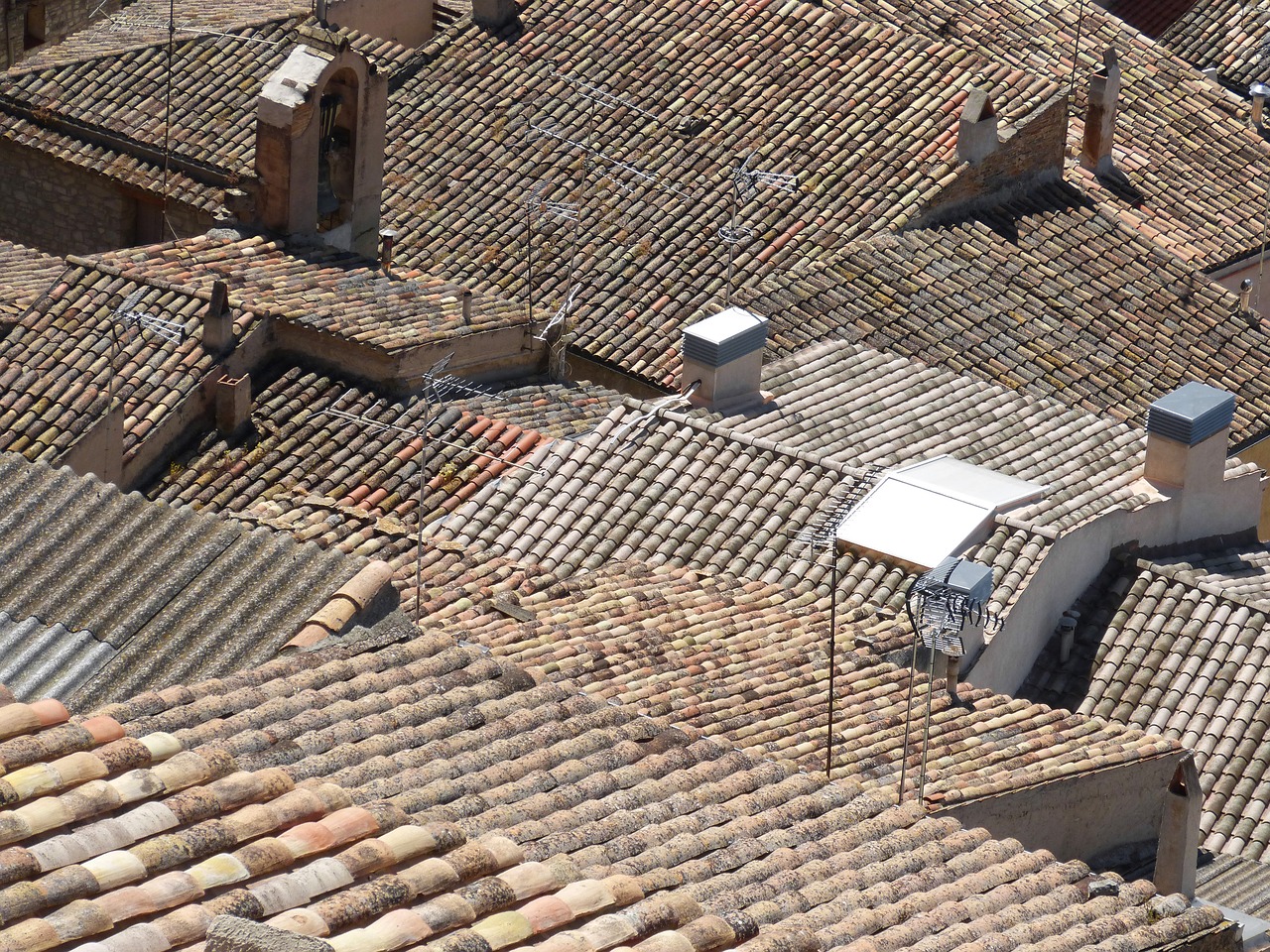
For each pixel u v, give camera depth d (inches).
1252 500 1364.4
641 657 997.2
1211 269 1937.7
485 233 1763.0
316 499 1208.8
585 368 1651.1
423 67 1921.8
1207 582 1245.1
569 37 1953.7
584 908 579.8
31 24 2172.7
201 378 1317.7
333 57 1515.7
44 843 535.5
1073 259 1823.3
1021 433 1386.6
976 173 1829.5
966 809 902.4
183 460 1302.9
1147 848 1005.2
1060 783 946.1
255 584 729.6
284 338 1374.3
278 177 1499.8
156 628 709.3
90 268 1384.1
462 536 1211.2
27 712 581.9
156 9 1931.6
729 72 1910.7
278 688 658.8
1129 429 1416.1
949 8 2130.9
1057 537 1190.9
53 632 705.6
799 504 1224.2
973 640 1099.9
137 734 610.2
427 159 1833.2
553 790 656.4
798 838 687.1
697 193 1793.8
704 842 659.4
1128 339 1743.4
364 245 1605.6
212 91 1759.4
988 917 679.7
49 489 757.3
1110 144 1994.3
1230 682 1186.6
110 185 1716.3
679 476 1246.3
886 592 1137.4
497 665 709.3
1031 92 1897.1
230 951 468.4
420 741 657.6
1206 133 2102.6
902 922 660.1
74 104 1733.5
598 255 1733.5
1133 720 1171.9
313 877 553.9
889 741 946.7
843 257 1726.1
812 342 1616.6
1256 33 2448.3
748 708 956.0
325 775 620.7
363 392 1359.5
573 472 1251.2
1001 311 1718.8
